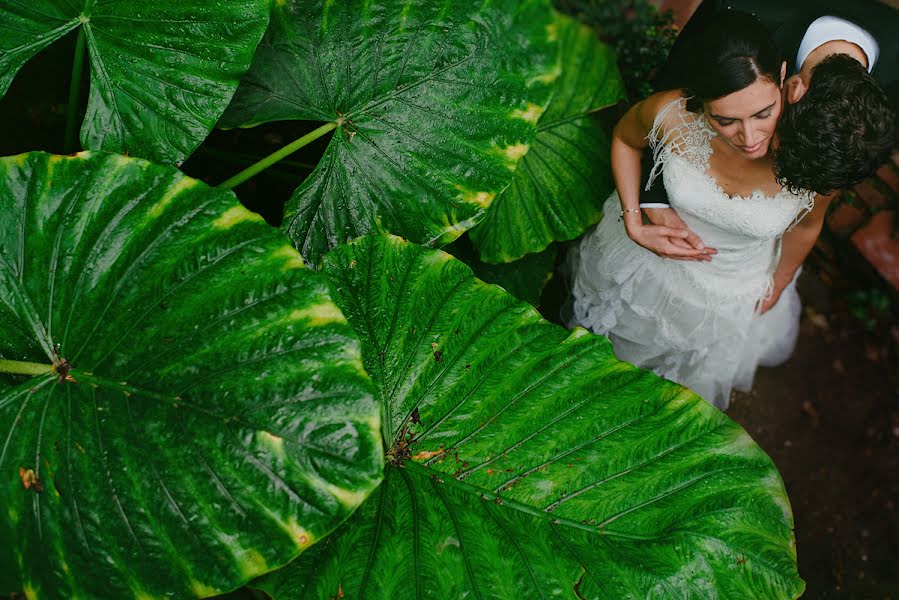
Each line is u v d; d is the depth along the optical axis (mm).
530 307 1539
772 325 2510
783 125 1505
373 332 1509
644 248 2031
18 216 1283
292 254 1286
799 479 2771
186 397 1224
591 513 1424
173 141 1497
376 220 1695
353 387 1224
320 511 1187
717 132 1604
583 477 1444
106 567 1190
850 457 2814
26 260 1277
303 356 1235
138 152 1492
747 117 1489
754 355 2500
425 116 1693
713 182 1743
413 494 1419
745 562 1396
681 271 2020
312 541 1185
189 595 1183
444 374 1500
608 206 2092
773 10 1543
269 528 1187
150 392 1232
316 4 1613
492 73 1687
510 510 1419
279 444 1200
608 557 1380
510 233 2084
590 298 2275
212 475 1196
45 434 1225
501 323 1529
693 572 1378
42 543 1198
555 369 1506
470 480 1440
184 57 1478
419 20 1646
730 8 1538
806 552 2670
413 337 1513
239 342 1243
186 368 1234
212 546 1187
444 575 1340
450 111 1694
